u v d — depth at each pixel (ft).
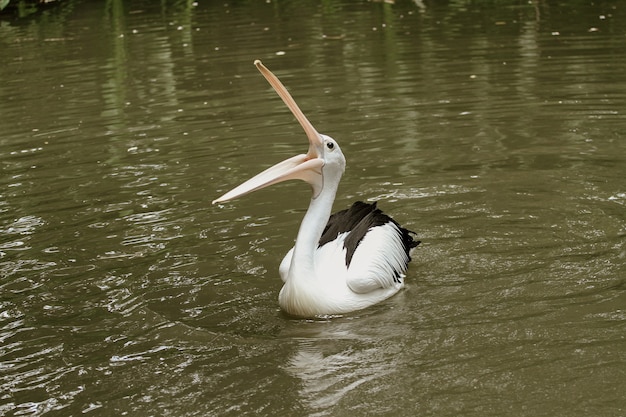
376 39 74.74
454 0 92.38
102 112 56.39
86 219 38.65
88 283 32.50
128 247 35.53
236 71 65.62
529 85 55.98
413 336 27.55
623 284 29.91
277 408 23.70
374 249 30.89
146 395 24.76
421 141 46.68
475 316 28.55
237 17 90.79
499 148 44.86
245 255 34.42
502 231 35.17
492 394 23.73
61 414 23.97
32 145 50.19
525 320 27.96
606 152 43.19
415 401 23.65
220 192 40.86
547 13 81.05
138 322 29.43
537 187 39.42
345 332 28.30
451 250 33.91
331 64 65.82
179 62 70.13
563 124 47.83
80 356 27.27
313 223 30.12
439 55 66.39
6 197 41.86
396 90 57.11
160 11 96.12
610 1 84.17
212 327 28.99
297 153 45.55
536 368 24.97
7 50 78.28
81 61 72.13
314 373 25.54
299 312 29.58
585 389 23.67
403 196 39.40
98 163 46.21
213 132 50.42
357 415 23.11
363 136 48.06
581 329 27.09
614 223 34.99
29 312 30.40
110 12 96.27
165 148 48.06
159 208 39.55
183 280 32.50
